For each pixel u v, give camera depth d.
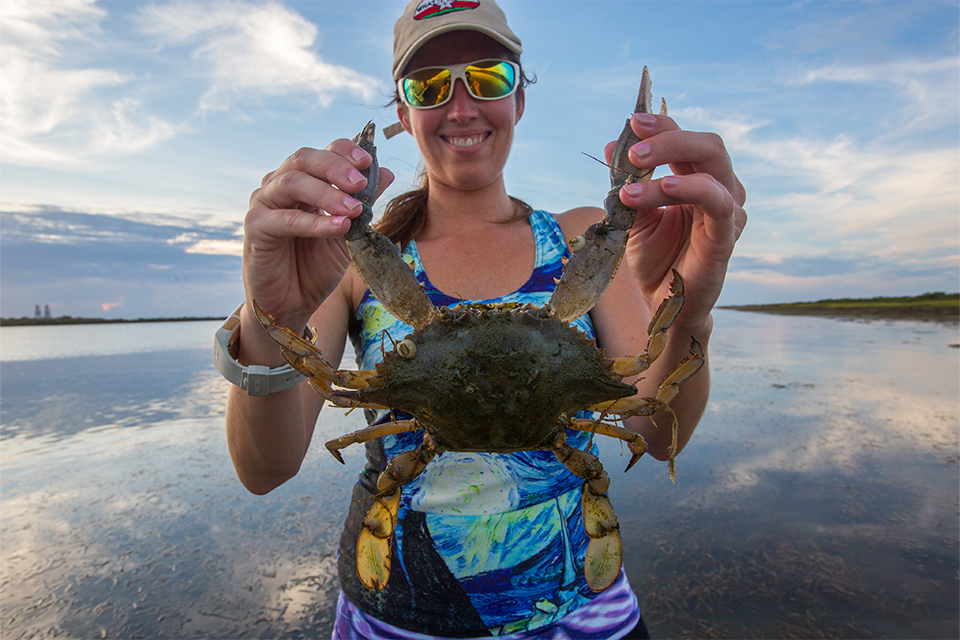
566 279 0.46
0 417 1.87
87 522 1.11
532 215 0.60
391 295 0.45
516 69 0.58
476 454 0.49
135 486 1.27
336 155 0.37
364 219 0.44
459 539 0.48
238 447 0.52
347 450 1.52
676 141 0.38
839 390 2.05
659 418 0.55
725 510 1.13
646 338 0.54
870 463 1.33
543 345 0.41
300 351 0.42
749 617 0.81
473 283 0.55
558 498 0.49
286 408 0.49
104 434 1.66
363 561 0.46
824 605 0.83
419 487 0.49
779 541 1.00
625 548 1.02
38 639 0.77
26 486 1.28
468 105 0.54
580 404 0.43
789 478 1.26
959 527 1.02
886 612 0.80
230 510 1.16
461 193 0.59
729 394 2.04
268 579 0.92
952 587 0.85
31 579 0.91
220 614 0.82
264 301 0.42
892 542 0.98
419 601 0.48
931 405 1.81
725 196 0.37
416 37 0.54
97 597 0.86
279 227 0.37
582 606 0.49
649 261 0.47
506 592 0.47
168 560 0.97
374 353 0.53
